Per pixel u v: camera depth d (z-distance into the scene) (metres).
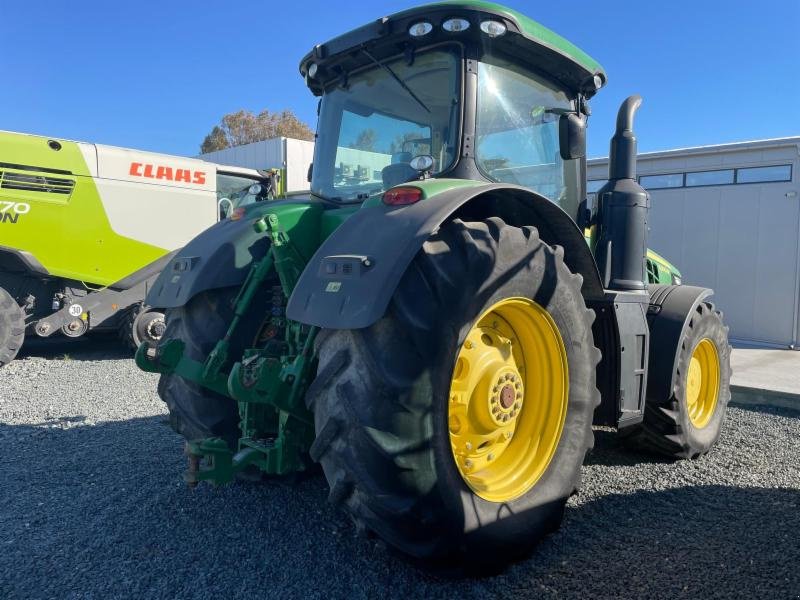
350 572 2.43
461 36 2.79
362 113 3.22
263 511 3.00
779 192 10.07
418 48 2.92
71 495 3.20
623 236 3.41
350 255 2.21
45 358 8.00
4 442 4.13
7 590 2.30
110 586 2.33
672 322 3.67
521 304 2.51
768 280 10.23
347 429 2.12
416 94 2.96
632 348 3.26
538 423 2.69
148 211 8.42
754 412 5.31
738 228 10.51
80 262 7.93
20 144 7.51
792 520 2.96
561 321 2.65
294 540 2.70
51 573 2.42
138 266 8.34
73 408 5.14
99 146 8.09
